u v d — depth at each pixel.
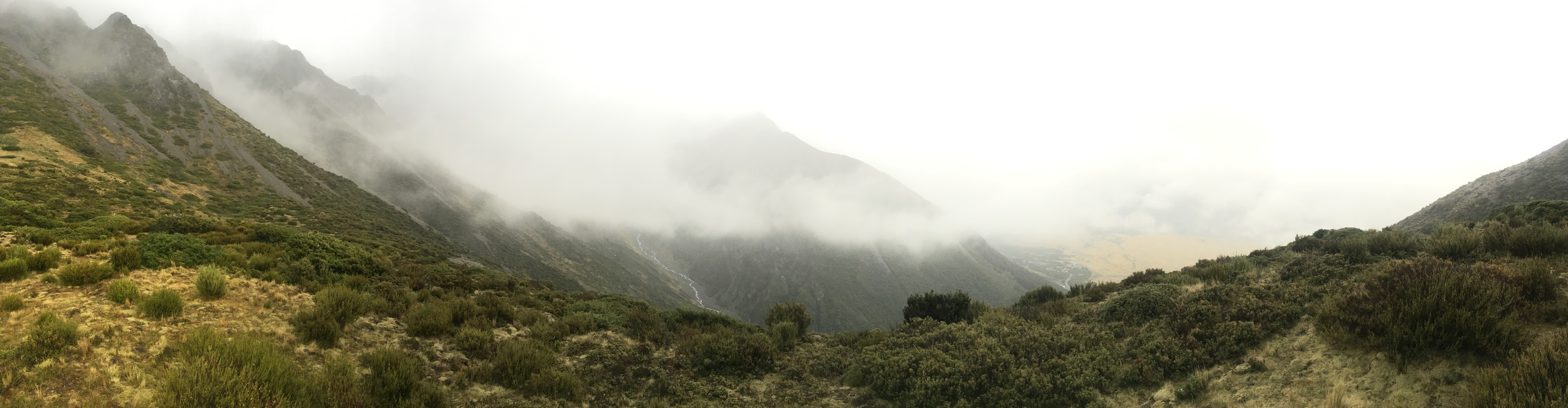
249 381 6.01
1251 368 8.38
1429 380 6.45
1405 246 14.45
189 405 5.51
